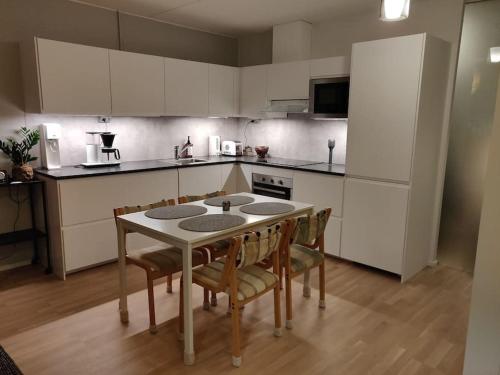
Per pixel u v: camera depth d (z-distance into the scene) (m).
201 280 2.29
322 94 3.91
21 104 3.47
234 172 4.67
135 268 3.58
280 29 4.47
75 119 3.80
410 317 2.77
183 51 4.67
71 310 2.82
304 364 2.23
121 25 4.06
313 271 3.58
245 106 4.81
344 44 4.18
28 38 3.43
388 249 3.41
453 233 3.73
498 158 1.46
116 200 3.56
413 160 3.17
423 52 3.01
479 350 1.61
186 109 4.32
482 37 3.32
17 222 3.59
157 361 2.25
